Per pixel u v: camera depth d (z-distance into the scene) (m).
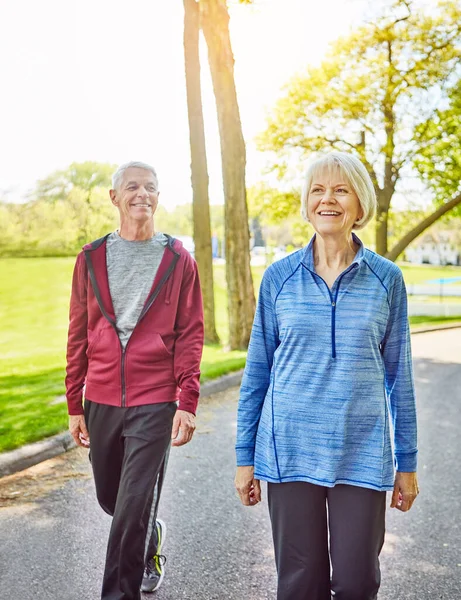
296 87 27.02
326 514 2.46
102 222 30.06
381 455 2.38
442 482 5.80
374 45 25.19
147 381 3.10
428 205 28.64
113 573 2.98
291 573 2.44
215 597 3.62
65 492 5.23
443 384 11.52
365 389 2.39
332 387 2.40
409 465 2.52
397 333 2.49
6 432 6.48
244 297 14.32
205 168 16.27
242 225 14.15
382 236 27.52
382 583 3.83
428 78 24.86
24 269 29.83
